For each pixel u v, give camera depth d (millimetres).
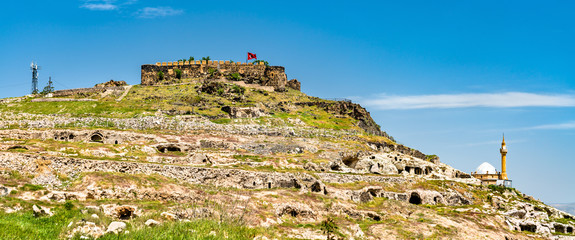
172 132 161750
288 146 158375
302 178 130625
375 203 130375
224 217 96625
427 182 153875
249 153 148125
